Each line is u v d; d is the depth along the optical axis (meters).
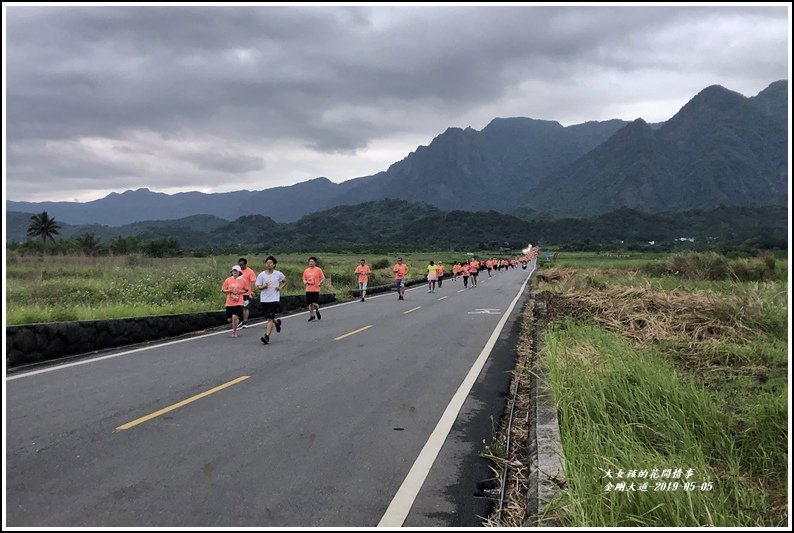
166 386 8.03
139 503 4.27
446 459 5.30
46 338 9.77
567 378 7.14
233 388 7.96
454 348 11.62
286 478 4.79
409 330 14.40
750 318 11.27
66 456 5.20
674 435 5.23
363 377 8.77
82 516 4.05
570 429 5.45
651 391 6.34
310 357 10.48
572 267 37.38
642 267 32.28
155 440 5.69
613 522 3.67
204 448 5.48
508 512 4.25
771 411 5.46
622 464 4.48
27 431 5.91
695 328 11.12
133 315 13.02
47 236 98.75
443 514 4.20
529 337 13.23
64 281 19.34
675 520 3.70
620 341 10.02
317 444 5.65
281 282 12.25
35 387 7.84
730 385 7.25
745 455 4.98
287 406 7.04
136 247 72.94
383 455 5.38
